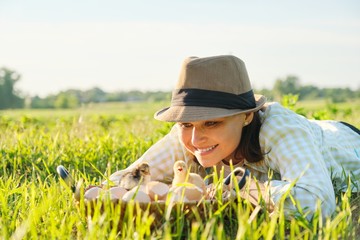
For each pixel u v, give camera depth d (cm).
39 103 9288
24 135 634
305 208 288
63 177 309
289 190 280
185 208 274
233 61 326
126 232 271
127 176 304
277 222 290
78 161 491
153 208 272
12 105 11475
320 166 317
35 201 332
